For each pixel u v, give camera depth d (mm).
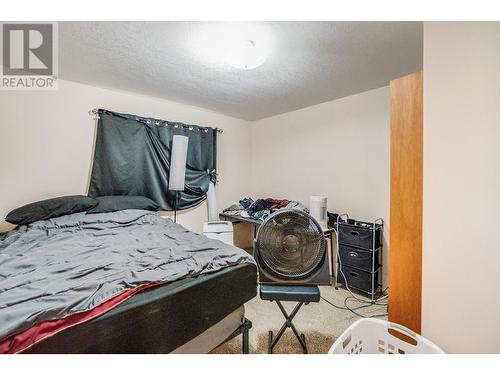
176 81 2361
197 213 3357
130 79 2322
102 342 857
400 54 1806
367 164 2531
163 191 2969
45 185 2295
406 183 1287
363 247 2264
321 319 1883
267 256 1197
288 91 2578
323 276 1179
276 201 3162
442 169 937
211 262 1299
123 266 1227
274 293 1222
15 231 1804
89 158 2525
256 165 3881
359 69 2059
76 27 1507
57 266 1215
